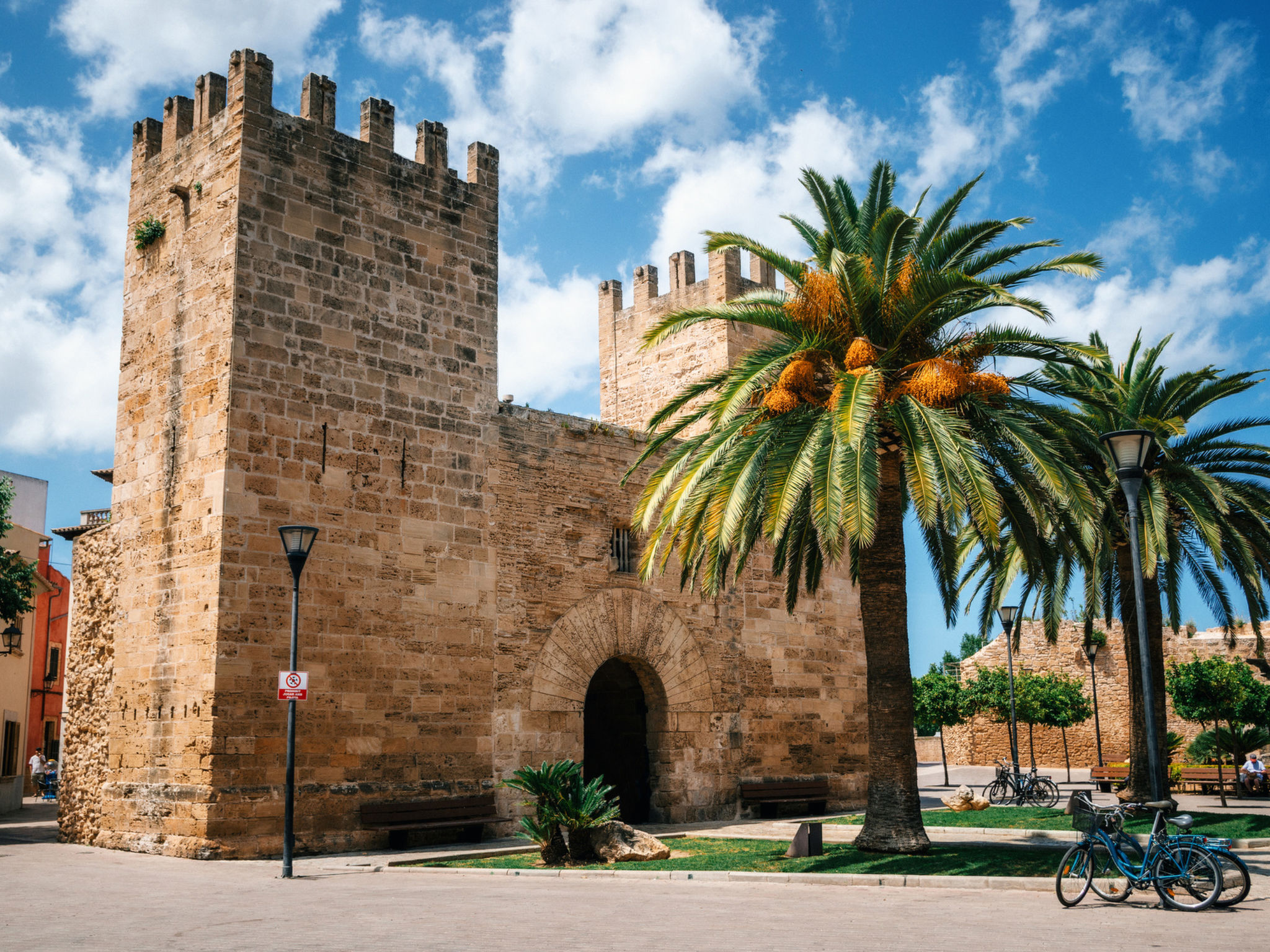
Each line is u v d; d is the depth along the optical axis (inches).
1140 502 821.9
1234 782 1285.7
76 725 868.0
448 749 837.8
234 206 788.6
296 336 803.4
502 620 890.1
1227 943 374.6
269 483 772.6
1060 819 911.7
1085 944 372.2
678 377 1206.9
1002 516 749.9
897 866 615.5
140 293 869.2
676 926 420.5
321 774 764.6
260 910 472.7
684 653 1016.2
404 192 889.5
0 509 1148.5
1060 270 665.6
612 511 991.0
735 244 711.7
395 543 833.5
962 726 2133.4
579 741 925.2
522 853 761.0
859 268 672.4
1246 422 863.1
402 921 434.3
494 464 909.8
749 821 1016.9
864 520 588.7
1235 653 1758.1
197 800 721.0
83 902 500.4
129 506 838.5
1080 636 1958.7
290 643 756.6
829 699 1134.4
